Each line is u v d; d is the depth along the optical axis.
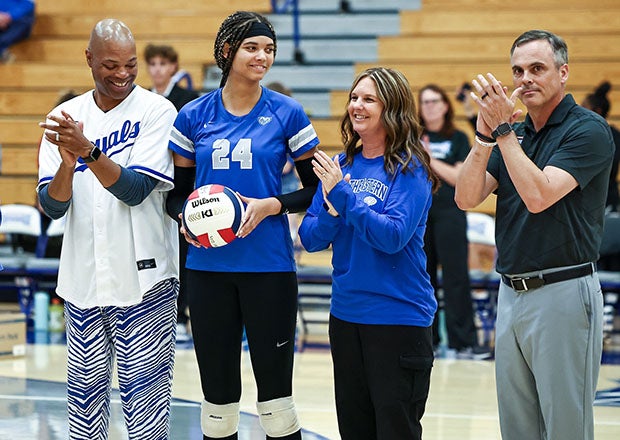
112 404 7.22
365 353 4.60
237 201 4.72
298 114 4.92
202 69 14.22
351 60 14.20
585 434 4.45
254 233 4.87
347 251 4.70
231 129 4.88
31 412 6.91
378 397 4.55
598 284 4.54
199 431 6.45
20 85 14.34
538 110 4.57
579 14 14.02
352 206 4.42
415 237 4.64
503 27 14.17
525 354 4.57
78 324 4.92
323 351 9.74
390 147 4.61
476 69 13.74
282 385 4.95
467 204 4.62
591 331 4.45
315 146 4.95
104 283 4.83
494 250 10.87
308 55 14.31
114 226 4.85
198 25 14.62
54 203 4.77
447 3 14.54
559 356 4.43
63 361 8.98
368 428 4.77
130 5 15.01
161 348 4.94
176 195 5.02
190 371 8.46
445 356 9.46
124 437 6.34
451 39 14.05
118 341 4.91
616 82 13.52
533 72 4.46
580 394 4.44
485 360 9.30
